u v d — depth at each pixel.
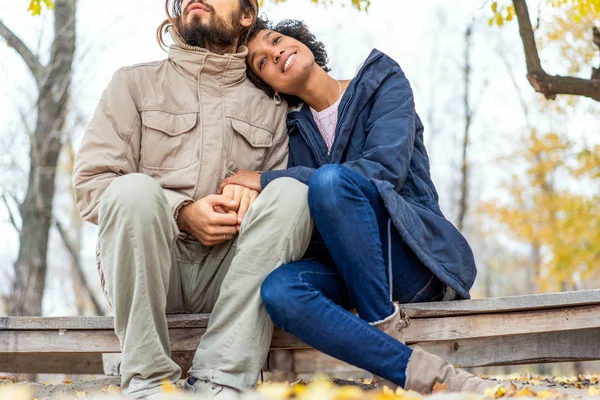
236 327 2.68
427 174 3.32
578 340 3.34
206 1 3.31
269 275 2.67
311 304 2.58
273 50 3.40
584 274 17.42
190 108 3.21
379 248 2.72
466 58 21.97
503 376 4.82
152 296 2.64
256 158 3.30
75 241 23.61
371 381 3.83
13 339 3.19
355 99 3.27
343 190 2.67
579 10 6.01
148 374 2.60
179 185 3.12
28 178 13.16
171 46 3.31
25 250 12.88
